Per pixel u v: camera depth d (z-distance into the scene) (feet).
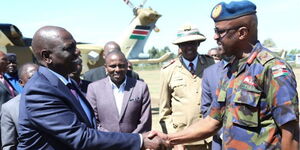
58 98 7.25
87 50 43.06
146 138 8.39
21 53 37.86
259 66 7.15
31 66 14.52
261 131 7.15
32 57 38.52
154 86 74.69
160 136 8.95
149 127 13.28
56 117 7.11
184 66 14.14
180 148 13.25
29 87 7.23
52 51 7.50
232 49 7.59
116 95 13.34
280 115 6.77
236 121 7.38
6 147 12.03
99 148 7.46
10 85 18.75
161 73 14.67
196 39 13.67
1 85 16.65
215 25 7.64
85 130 7.37
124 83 13.53
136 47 56.39
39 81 7.25
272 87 6.87
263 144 7.11
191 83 13.89
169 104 14.61
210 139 13.55
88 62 43.50
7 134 12.01
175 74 14.12
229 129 7.58
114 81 13.43
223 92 8.02
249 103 7.13
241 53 7.58
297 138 6.95
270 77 6.92
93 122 8.43
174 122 13.97
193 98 13.70
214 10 7.68
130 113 13.04
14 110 11.95
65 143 7.21
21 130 7.30
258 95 7.09
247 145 7.25
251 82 7.22
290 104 6.69
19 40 37.78
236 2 7.35
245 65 7.42
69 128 7.13
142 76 115.55
